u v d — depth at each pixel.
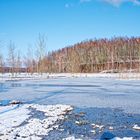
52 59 98.19
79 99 26.14
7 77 71.31
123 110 19.88
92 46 120.12
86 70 100.88
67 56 105.31
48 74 81.19
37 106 20.94
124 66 98.12
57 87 40.19
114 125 15.15
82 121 15.96
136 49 106.62
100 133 13.40
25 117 16.66
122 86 41.28
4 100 25.30
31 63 82.50
